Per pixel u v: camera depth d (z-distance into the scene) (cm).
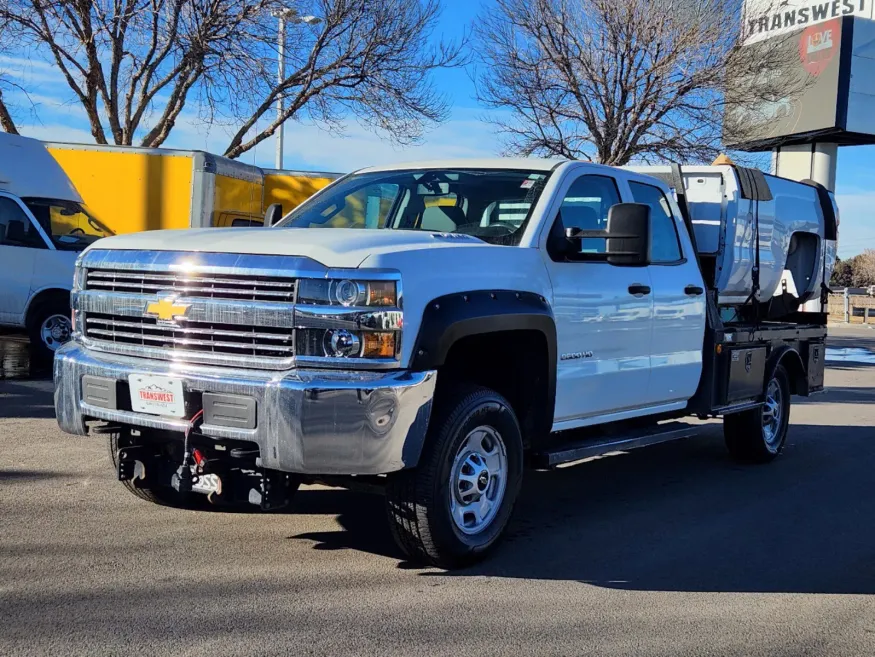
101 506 552
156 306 432
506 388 521
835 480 754
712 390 684
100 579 428
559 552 515
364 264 407
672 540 552
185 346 428
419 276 422
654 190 651
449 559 454
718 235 745
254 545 493
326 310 400
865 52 2773
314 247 414
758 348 750
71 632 365
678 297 634
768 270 819
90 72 1755
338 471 400
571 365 530
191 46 1753
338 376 400
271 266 408
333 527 533
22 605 392
